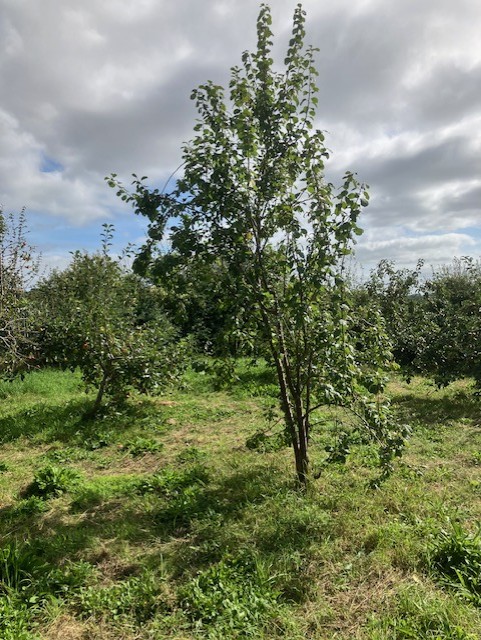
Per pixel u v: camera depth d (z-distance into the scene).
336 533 3.75
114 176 4.50
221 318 5.16
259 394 9.51
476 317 8.81
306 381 4.77
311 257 4.32
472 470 5.14
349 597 3.02
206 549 3.61
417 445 6.10
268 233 4.57
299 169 4.73
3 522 4.24
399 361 10.49
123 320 8.82
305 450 4.85
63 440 6.92
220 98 4.63
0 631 2.68
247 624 2.75
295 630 2.71
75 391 10.27
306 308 4.26
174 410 8.43
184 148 4.52
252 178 4.44
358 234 4.14
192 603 2.95
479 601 2.83
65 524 4.21
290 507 4.20
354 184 4.09
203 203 4.36
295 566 3.33
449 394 9.31
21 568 3.30
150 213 4.36
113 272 12.83
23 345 7.20
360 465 5.41
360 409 4.54
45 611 2.92
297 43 4.50
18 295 7.59
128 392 8.31
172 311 4.82
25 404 8.97
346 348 4.23
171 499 4.64
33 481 5.05
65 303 10.12
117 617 2.87
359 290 12.14
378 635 2.60
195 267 4.51
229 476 5.18
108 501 4.70
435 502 4.21
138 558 3.58
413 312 10.36
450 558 3.21
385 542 3.54
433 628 2.65
